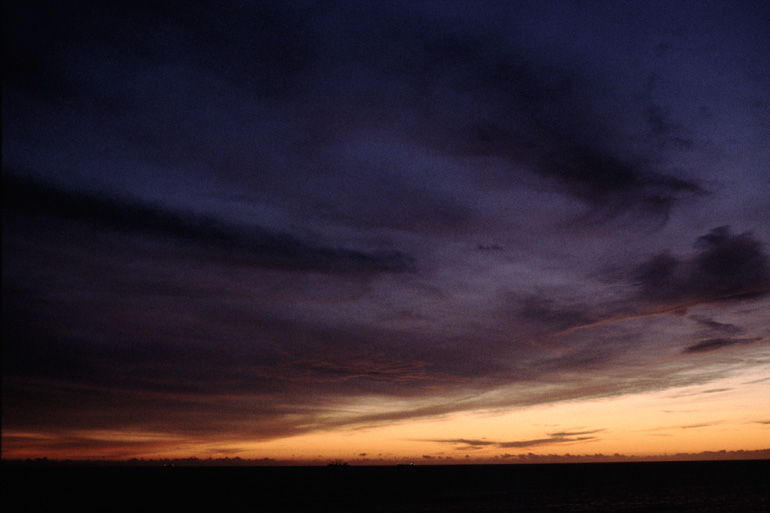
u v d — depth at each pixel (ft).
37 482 317.83
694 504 156.76
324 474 481.05
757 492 197.98
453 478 375.04
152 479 362.74
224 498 206.59
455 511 149.18
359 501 186.91
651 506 153.79
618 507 153.07
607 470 513.04
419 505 168.66
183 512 162.20
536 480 322.55
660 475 353.92
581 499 182.09
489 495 207.31
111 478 375.45
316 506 171.42
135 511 172.24
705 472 383.86
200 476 426.51
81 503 196.44
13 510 183.42
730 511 137.90
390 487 267.39
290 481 341.41
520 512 144.25
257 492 240.53
